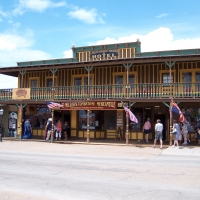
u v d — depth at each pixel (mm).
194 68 22969
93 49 27141
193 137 23047
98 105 22547
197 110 23156
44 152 17922
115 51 26281
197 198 7562
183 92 21281
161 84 21406
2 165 12867
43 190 8406
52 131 24062
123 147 20406
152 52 24859
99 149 19281
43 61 28781
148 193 8062
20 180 9766
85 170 11633
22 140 25344
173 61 20641
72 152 17906
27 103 25172
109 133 25656
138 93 21828
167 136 24391
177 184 9188
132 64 23641
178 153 17031
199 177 10227
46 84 27906
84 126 26438
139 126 24828
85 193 8062
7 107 28984
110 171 11414
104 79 25750
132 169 11859
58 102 23875
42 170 11648
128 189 8523
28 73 28750
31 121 28078
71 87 24625
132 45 25750
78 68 26297
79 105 23125
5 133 28859
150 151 18188
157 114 24766
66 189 8523
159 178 10078
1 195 7688
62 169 11859
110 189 8516
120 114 25281
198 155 16281
